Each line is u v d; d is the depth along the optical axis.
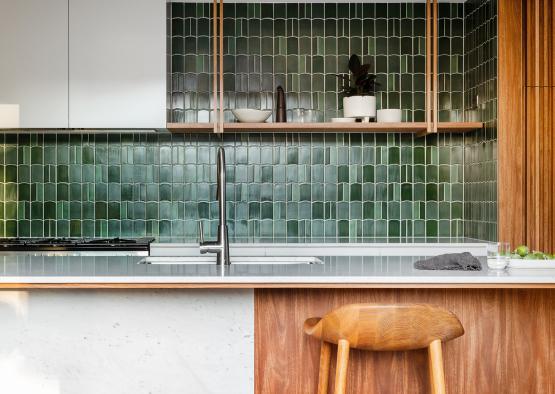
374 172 4.43
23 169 4.36
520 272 2.33
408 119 4.41
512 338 2.40
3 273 2.26
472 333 2.39
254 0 4.34
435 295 2.39
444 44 4.42
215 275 2.20
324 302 2.37
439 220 4.43
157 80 3.96
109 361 2.35
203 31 4.37
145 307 2.36
